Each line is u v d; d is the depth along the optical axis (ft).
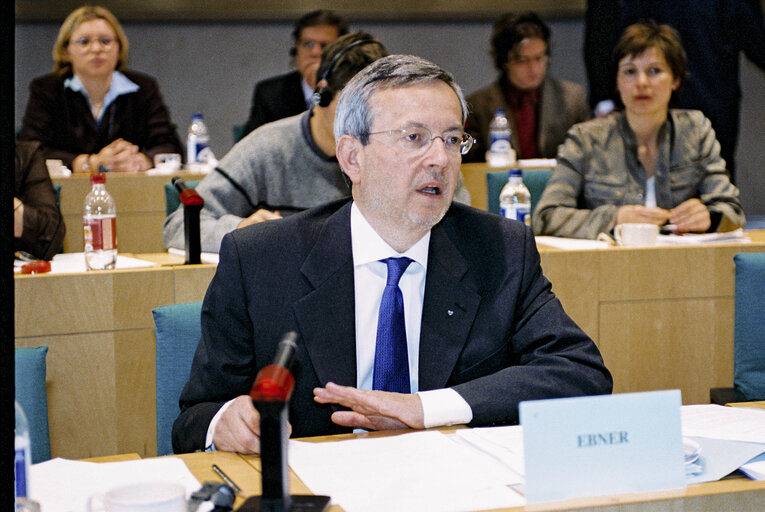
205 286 7.57
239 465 3.91
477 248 5.08
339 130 4.85
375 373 4.76
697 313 8.48
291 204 8.76
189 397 4.81
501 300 4.96
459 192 9.02
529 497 3.31
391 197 4.64
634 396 3.43
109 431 7.52
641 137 9.84
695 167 9.87
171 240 8.60
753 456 3.82
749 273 6.31
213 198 8.58
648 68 9.59
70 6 18.33
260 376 3.03
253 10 19.30
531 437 3.32
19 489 3.42
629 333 8.38
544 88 15.48
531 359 4.93
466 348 4.86
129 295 7.43
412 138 4.58
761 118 20.02
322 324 4.76
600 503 3.29
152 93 14.70
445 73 4.70
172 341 5.40
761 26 14.44
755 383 6.25
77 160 13.19
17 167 8.77
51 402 7.34
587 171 9.83
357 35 8.25
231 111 19.77
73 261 8.29
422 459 3.85
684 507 3.36
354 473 3.69
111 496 3.16
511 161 13.83
